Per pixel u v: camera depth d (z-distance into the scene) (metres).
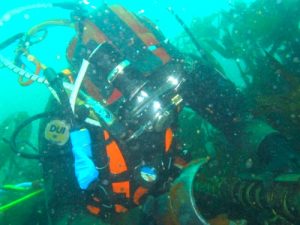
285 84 3.47
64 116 2.15
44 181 2.41
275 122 3.17
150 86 1.90
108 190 2.15
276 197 1.59
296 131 3.06
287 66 4.02
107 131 1.97
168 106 1.88
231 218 2.13
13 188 3.28
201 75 2.38
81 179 1.92
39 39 2.31
